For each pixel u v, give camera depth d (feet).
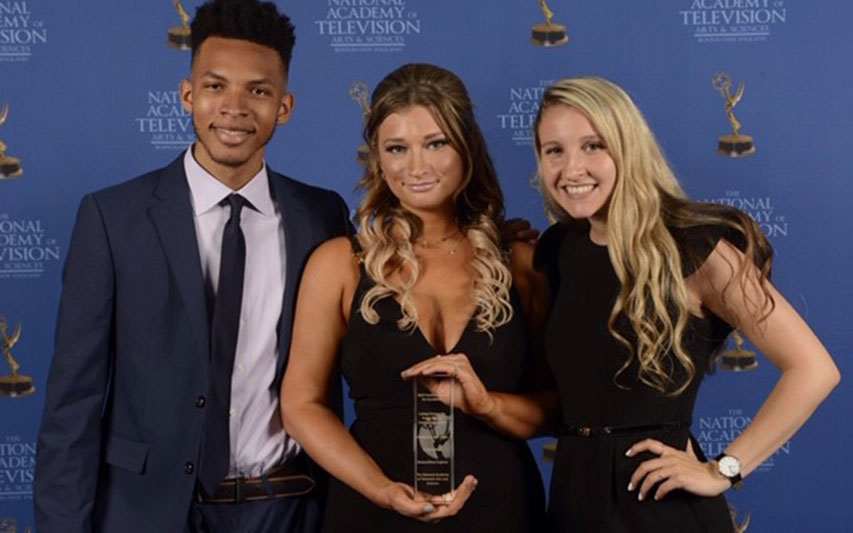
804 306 10.82
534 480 7.88
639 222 7.19
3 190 10.64
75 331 7.81
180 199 7.97
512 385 7.79
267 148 10.77
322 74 10.74
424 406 7.43
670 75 10.71
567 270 7.62
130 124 10.63
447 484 7.38
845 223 10.80
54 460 7.73
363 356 7.70
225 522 7.90
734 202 10.79
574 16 10.69
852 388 10.82
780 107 10.73
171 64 10.62
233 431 7.89
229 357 7.80
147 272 7.84
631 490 7.18
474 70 10.73
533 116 10.75
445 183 7.64
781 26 10.68
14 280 10.70
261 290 8.04
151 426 7.80
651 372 7.17
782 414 7.23
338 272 7.89
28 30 10.53
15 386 10.77
